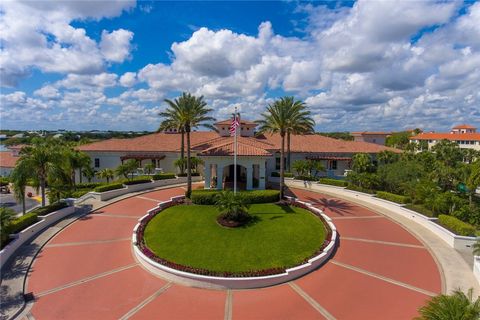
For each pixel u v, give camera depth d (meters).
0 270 18.02
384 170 37.44
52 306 14.74
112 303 15.05
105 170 42.44
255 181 40.72
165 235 23.28
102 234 24.09
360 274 18.05
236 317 14.02
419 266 18.97
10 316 13.78
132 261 19.67
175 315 14.12
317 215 27.69
